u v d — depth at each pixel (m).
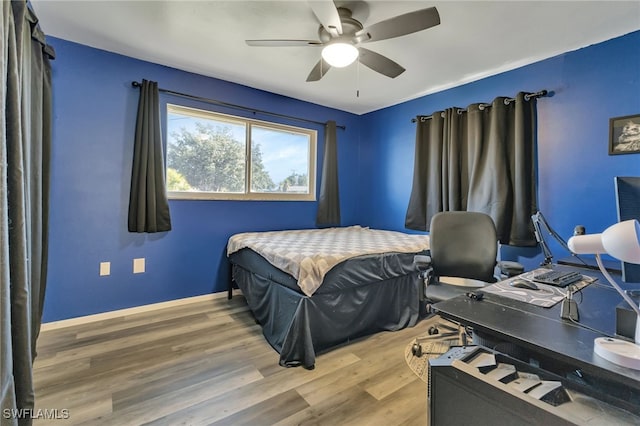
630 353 0.72
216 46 2.49
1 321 0.95
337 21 1.69
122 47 2.54
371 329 2.42
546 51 2.50
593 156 2.38
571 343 0.84
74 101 2.49
